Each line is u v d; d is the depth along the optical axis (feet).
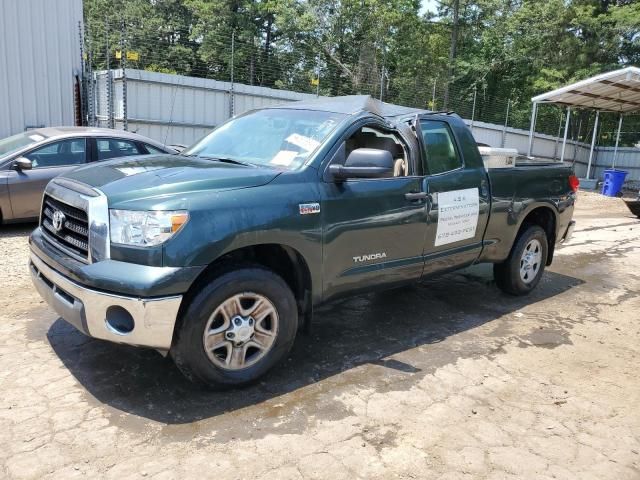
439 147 15.98
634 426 11.34
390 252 14.24
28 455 9.28
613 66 94.89
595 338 16.31
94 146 27.30
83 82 47.47
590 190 73.26
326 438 10.24
